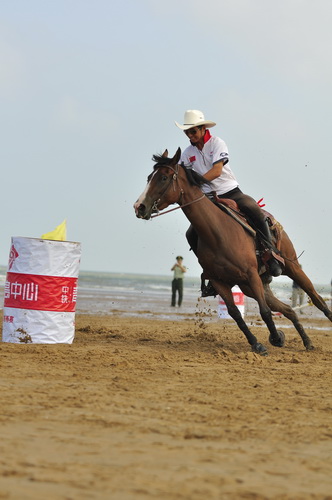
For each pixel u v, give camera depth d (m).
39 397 7.62
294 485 4.80
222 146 13.27
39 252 13.05
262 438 6.23
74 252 13.42
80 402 7.46
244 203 13.33
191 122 13.23
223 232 12.66
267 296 14.53
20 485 4.36
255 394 8.61
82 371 9.88
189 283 118.56
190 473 4.91
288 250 14.51
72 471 4.77
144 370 10.29
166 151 12.88
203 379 9.70
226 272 12.81
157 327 19.52
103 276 161.12
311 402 8.16
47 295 13.09
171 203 12.46
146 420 6.73
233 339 16.31
